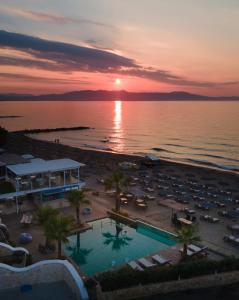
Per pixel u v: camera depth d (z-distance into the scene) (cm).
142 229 3453
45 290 2262
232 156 9744
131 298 2205
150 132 15725
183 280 2284
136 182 5284
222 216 3741
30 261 2527
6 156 4700
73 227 3369
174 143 12394
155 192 4722
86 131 16688
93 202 4184
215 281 2345
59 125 19912
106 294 2145
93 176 5659
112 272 2297
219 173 6350
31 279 2311
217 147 11306
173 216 3544
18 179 3838
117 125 19325
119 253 2942
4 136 8131
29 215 3606
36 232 3234
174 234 3153
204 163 8706
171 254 2795
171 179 5606
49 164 4212
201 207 3984
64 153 8519
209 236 3161
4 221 3494
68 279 2303
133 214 3753
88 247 3053
